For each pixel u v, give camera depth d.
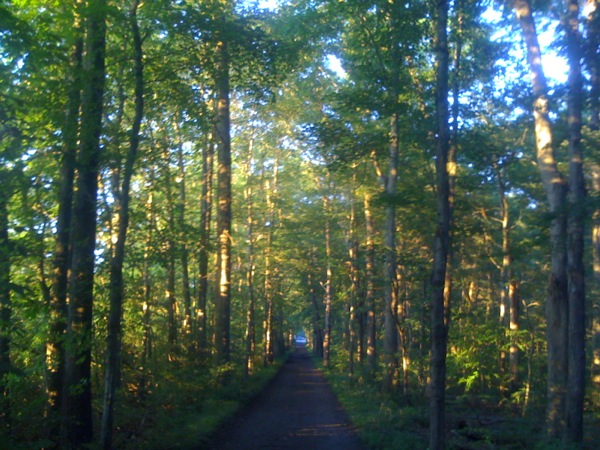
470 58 18.22
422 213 18.75
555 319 16.11
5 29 10.68
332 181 32.69
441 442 11.41
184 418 16.95
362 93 16.72
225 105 24.81
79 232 12.66
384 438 15.05
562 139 16.81
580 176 13.87
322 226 36.16
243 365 33.19
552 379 16.02
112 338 12.12
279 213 37.84
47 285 15.16
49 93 12.16
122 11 12.50
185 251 14.78
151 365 18.83
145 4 12.37
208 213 26.58
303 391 30.34
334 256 31.86
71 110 12.18
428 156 17.28
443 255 11.80
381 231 31.39
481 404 25.22
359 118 18.66
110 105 14.25
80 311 12.34
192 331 25.50
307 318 66.44
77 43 13.52
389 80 16.58
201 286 26.08
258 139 34.03
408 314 31.00
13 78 11.91
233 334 39.84
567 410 14.30
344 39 20.64
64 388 12.45
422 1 14.88
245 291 40.88
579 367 14.27
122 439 13.45
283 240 37.78
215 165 34.44
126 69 13.31
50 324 13.18
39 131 12.73
